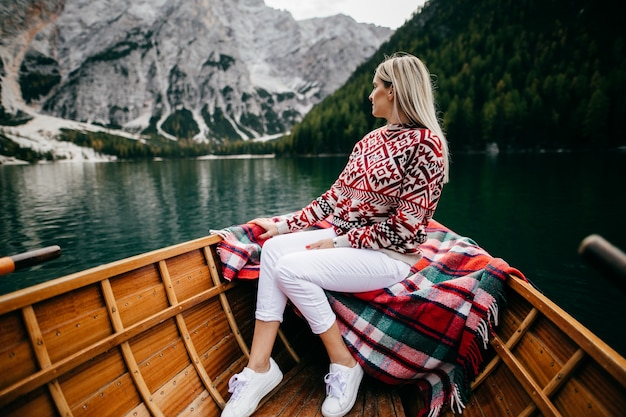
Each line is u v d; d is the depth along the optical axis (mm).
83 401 1503
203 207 33031
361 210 1878
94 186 51156
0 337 1312
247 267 2291
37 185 53469
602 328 10250
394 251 1826
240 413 1676
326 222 2502
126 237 23594
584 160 58938
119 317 1675
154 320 1804
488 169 50844
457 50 114312
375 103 1922
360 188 1854
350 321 1890
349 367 1801
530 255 16406
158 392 1749
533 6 121938
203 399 1882
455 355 1796
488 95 89812
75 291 1559
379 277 1812
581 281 13414
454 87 94500
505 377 1650
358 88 119250
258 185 47094
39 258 1392
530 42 109000
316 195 38188
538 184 36719
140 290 1827
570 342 1381
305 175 57375
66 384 1471
